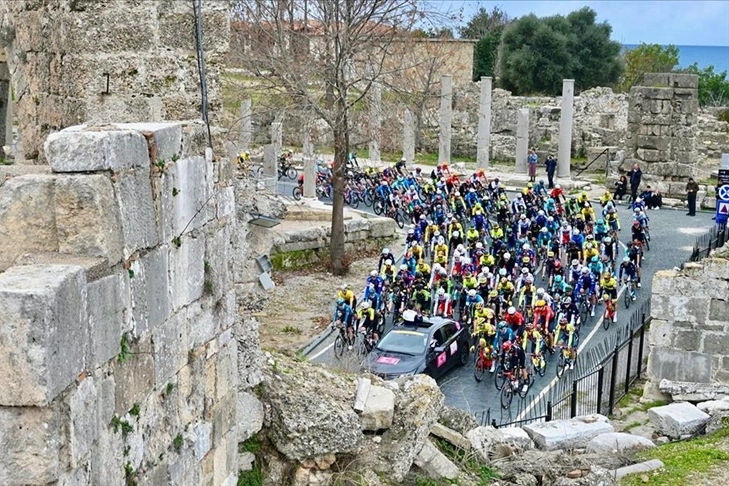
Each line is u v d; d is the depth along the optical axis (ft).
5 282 17.34
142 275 22.26
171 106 31.96
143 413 22.43
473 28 319.68
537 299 94.73
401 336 87.92
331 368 40.32
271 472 33.53
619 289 116.98
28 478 17.15
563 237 126.31
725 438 52.80
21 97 35.76
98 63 31.37
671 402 68.23
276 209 119.44
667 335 67.72
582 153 225.76
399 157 229.25
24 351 16.70
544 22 281.95
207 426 27.30
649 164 180.86
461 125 241.55
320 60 124.77
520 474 40.70
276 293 114.73
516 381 81.92
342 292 95.04
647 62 314.55
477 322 90.48
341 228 126.31
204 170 26.91
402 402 37.81
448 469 37.81
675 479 45.11
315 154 173.58
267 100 154.51
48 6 32.83
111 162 20.58
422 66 185.57
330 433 33.83
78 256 19.93
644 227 136.36
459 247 117.91
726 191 116.67
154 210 23.09
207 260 27.35
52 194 19.85
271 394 34.04
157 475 23.38
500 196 155.53
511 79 279.28
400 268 114.21
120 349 20.80
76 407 18.13
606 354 92.07
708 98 333.21
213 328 27.71
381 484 34.81
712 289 66.28
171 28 31.73
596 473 41.14
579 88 281.74
